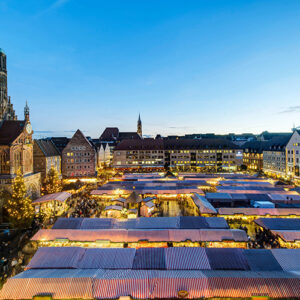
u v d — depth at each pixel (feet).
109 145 533.96
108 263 72.54
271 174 347.36
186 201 179.63
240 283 61.16
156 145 415.03
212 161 406.21
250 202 159.53
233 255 74.95
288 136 331.77
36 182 183.83
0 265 88.02
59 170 293.23
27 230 122.83
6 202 144.87
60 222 105.40
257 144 425.69
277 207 145.48
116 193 179.22
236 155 405.18
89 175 303.07
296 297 58.49
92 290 59.52
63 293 58.70
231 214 127.65
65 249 78.48
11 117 213.05
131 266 71.31
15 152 162.91
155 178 246.47
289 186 199.00
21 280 61.77
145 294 58.95
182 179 247.29
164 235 93.15
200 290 59.62
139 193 177.68
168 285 60.75
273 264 71.26
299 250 78.07
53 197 151.33
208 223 106.01
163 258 74.33
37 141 255.70
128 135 631.15
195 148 407.23
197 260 72.95
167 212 152.76
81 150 302.25
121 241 90.74
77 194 204.03
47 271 68.28
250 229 121.90
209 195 163.53
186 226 103.76
